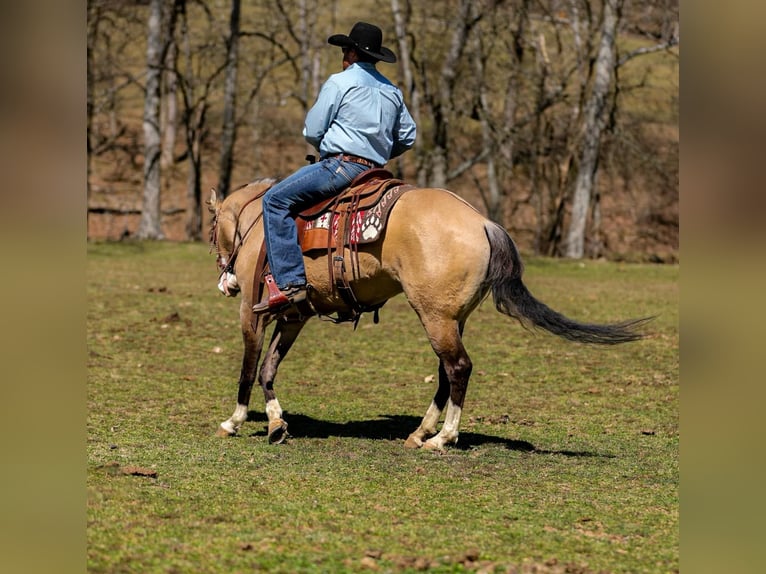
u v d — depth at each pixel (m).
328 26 59.56
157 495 6.80
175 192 55.16
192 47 55.19
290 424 10.01
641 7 42.09
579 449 9.06
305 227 8.73
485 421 10.40
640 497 7.20
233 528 6.07
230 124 44.72
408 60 40.56
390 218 8.27
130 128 59.34
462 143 49.66
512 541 5.98
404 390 12.20
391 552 5.66
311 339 16.11
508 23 40.28
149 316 18.20
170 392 11.58
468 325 18.19
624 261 41.03
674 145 45.47
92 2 43.69
